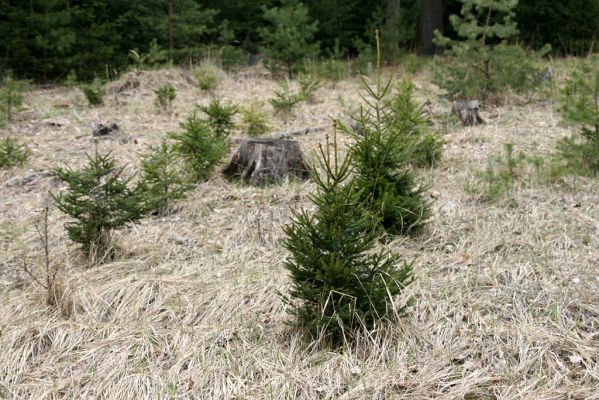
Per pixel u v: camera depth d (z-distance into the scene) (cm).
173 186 634
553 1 1541
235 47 1625
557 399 322
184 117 956
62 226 561
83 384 355
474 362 354
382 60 1527
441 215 558
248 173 656
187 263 491
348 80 1325
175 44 1452
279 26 1365
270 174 650
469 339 372
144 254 507
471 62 1016
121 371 360
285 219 563
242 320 404
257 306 420
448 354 359
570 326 380
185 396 341
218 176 674
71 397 346
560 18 1544
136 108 1024
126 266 486
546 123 862
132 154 771
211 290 438
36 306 429
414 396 330
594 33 1552
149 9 1428
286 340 386
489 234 509
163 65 1352
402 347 363
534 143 713
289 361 363
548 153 706
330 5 1628
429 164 693
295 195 610
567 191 605
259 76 1384
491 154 723
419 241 518
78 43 1342
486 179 598
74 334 396
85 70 1341
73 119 962
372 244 373
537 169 630
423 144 671
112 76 1364
